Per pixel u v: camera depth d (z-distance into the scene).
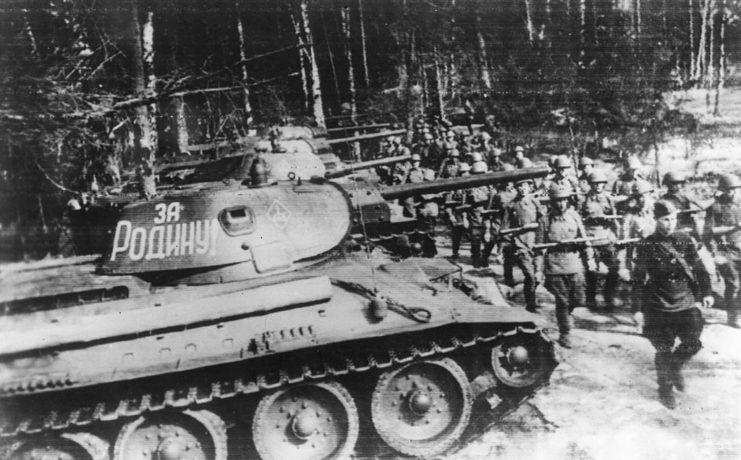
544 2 23.25
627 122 20.28
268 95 26.91
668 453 6.99
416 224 13.77
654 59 21.06
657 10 22.80
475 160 15.11
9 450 6.36
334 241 8.42
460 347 6.99
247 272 7.76
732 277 9.86
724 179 9.70
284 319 6.96
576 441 7.34
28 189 13.05
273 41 26.75
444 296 7.58
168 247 7.84
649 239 7.81
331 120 28.08
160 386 6.52
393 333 6.69
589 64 21.12
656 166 17.91
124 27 15.17
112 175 15.73
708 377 8.64
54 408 6.39
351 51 30.02
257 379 6.64
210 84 18.84
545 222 9.89
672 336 7.80
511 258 12.46
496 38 23.59
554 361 7.31
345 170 13.30
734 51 28.45
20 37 11.71
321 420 7.12
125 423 6.43
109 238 8.28
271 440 6.94
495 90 22.72
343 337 6.61
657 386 8.46
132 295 7.39
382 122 27.27
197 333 6.77
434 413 7.38
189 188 9.60
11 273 7.98
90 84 14.29
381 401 7.10
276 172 11.55
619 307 11.52
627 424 7.61
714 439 7.21
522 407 8.21
